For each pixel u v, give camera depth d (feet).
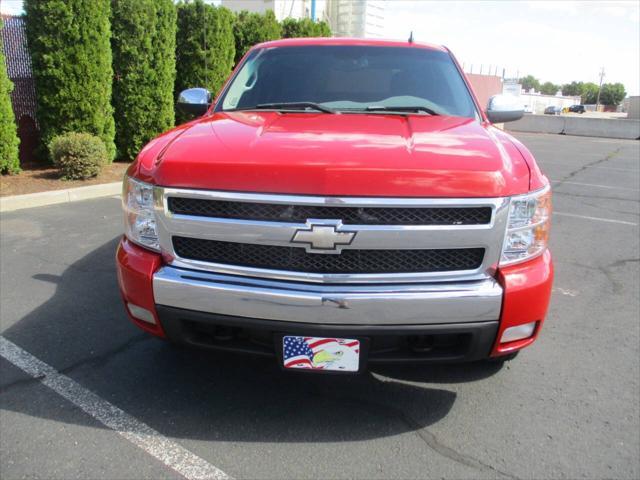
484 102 100.58
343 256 7.14
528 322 7.54
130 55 31.40
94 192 25.52
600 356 10.82
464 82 11.62
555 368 10.31
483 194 7.00
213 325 7.77
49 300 13.03
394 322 7.11
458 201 6.95
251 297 7.20
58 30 27.27
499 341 7.51
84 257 16.25
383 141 7.82
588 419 8.69
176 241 7.62
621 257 17.51
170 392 9.26
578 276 15.60
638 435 8.29
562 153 52.75
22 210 22.47
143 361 10.28
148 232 7.82
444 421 8.57
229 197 7.10
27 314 12.23
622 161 46.37
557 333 11.84
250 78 12.00
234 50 40.04
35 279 14.39
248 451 7.79
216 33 37.29
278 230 7.04
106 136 30.68
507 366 10.35
